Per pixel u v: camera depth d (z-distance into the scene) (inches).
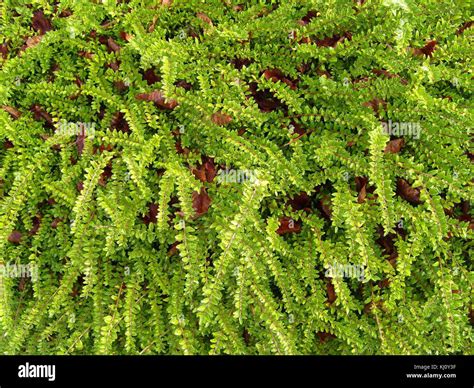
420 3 48.7
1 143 48.7
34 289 47.1
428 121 46.7
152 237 45.8
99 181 46.4
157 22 49.5
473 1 48.8
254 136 46.9
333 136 46.9
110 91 47.8
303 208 47.6
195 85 48.8
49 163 47.9
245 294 45.2
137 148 46.1
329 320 46.1
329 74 48.7
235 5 50.5
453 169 46.4
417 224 45.2
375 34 47.1
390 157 46.3
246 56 48.4
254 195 44.2
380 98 47.5
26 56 47.8
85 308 47.9
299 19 49.4
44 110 48.6
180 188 44.8
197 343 46.3
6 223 46.1
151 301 46.9
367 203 46.2
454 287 45.5
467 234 46.4
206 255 46.4
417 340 46.1
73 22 46.4
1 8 49.9
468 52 47.7
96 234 46.5
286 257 47.1
